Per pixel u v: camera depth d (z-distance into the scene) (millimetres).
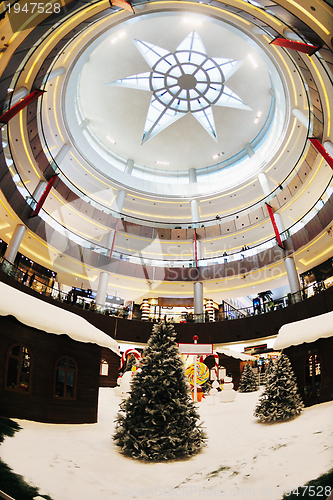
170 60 24719
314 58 12820
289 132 20969
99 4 12312
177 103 27875
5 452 4215
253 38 17094
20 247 18375
